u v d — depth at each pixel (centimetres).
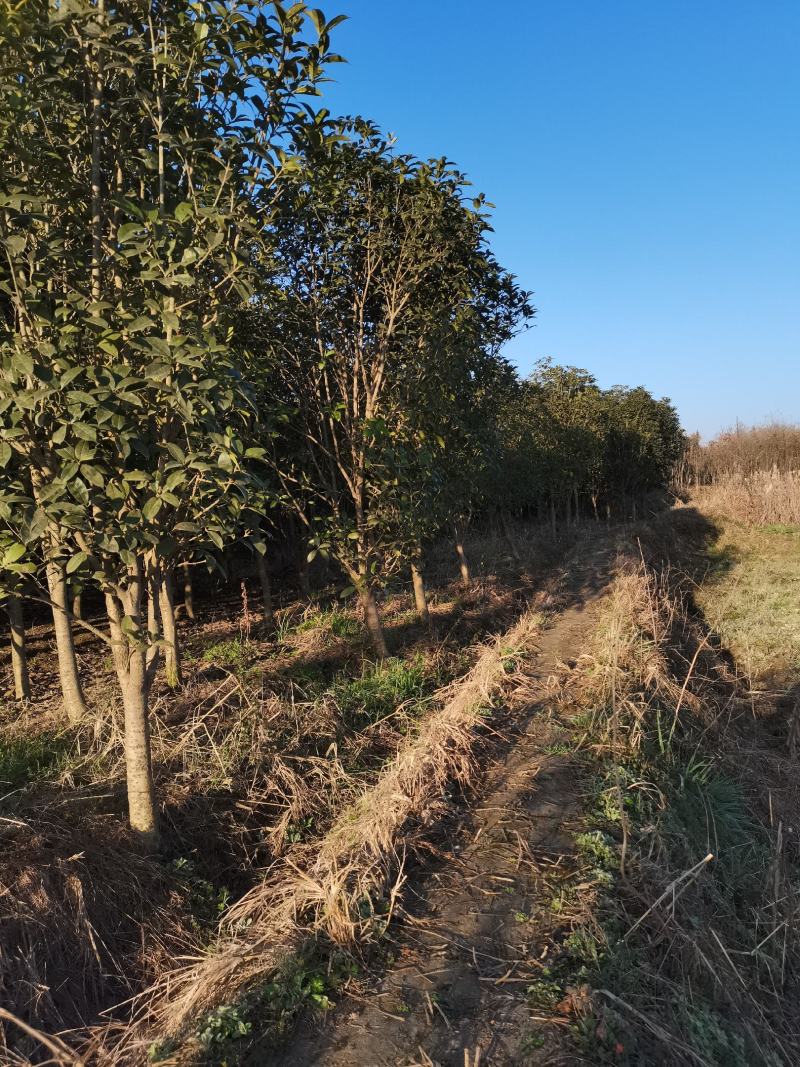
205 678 757
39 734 596
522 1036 251
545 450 2038
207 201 367
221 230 331
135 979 326
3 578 470
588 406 2470
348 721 607
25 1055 270
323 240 729
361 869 341
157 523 348
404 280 765
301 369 736
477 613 1045
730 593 1199
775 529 1809
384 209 725
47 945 309
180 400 292
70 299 313
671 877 354
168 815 429
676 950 308
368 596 770
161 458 340
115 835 384
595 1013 256
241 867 416
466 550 1655
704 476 3359
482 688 610
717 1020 279
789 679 789
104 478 331
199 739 530
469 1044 249
